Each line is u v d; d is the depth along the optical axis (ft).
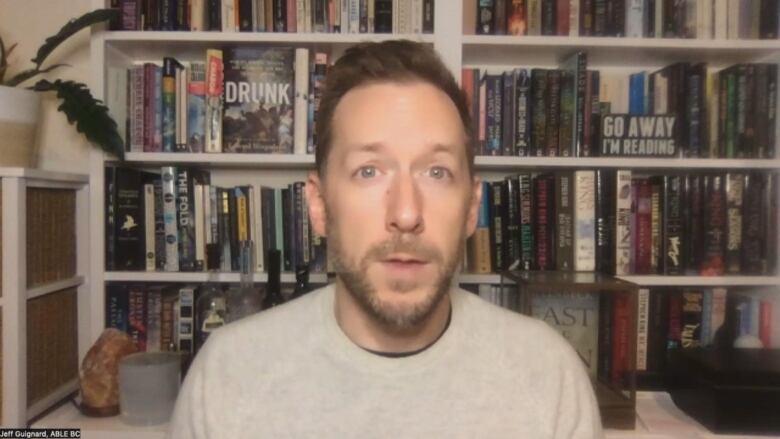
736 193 4.07
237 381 2.29
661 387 4.10
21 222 3.37
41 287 3.61
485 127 4.11
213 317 4.00
